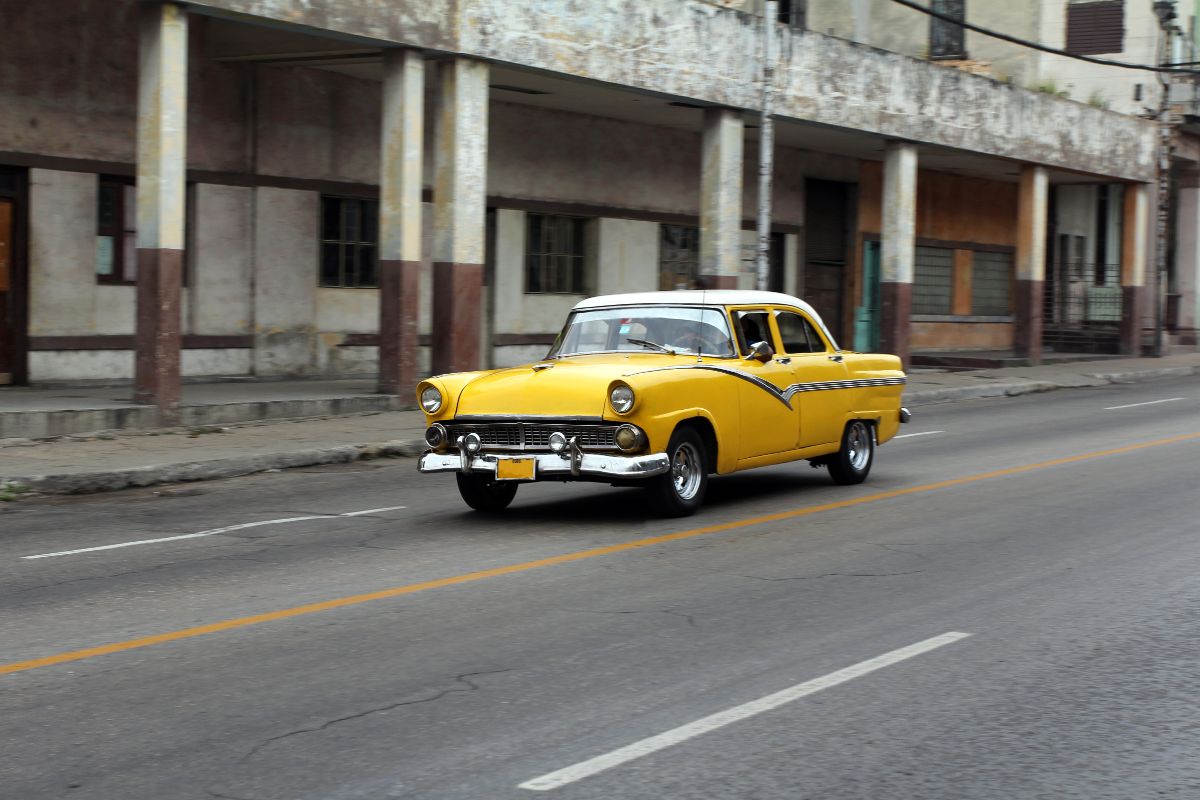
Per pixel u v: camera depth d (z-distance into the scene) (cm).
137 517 1157
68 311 1928
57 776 516
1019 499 1229
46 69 1878
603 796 498
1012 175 3719
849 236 3450
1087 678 654
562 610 789
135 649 702
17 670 662
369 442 1600
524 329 2642
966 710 603
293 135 2208
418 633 734
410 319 1962
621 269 2823
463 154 1989
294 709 600
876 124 2756
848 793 503
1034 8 3600
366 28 1827
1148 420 2017
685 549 981
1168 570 905
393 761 533
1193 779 521
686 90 2314
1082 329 3881
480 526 1090
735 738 562
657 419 1060
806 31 2555
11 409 1567
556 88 2322
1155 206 3759
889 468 1466
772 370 1199
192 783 509
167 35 1616
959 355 3525
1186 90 3628
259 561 945
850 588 851
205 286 2103
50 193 1897
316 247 2259
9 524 1119
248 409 1773
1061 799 500
